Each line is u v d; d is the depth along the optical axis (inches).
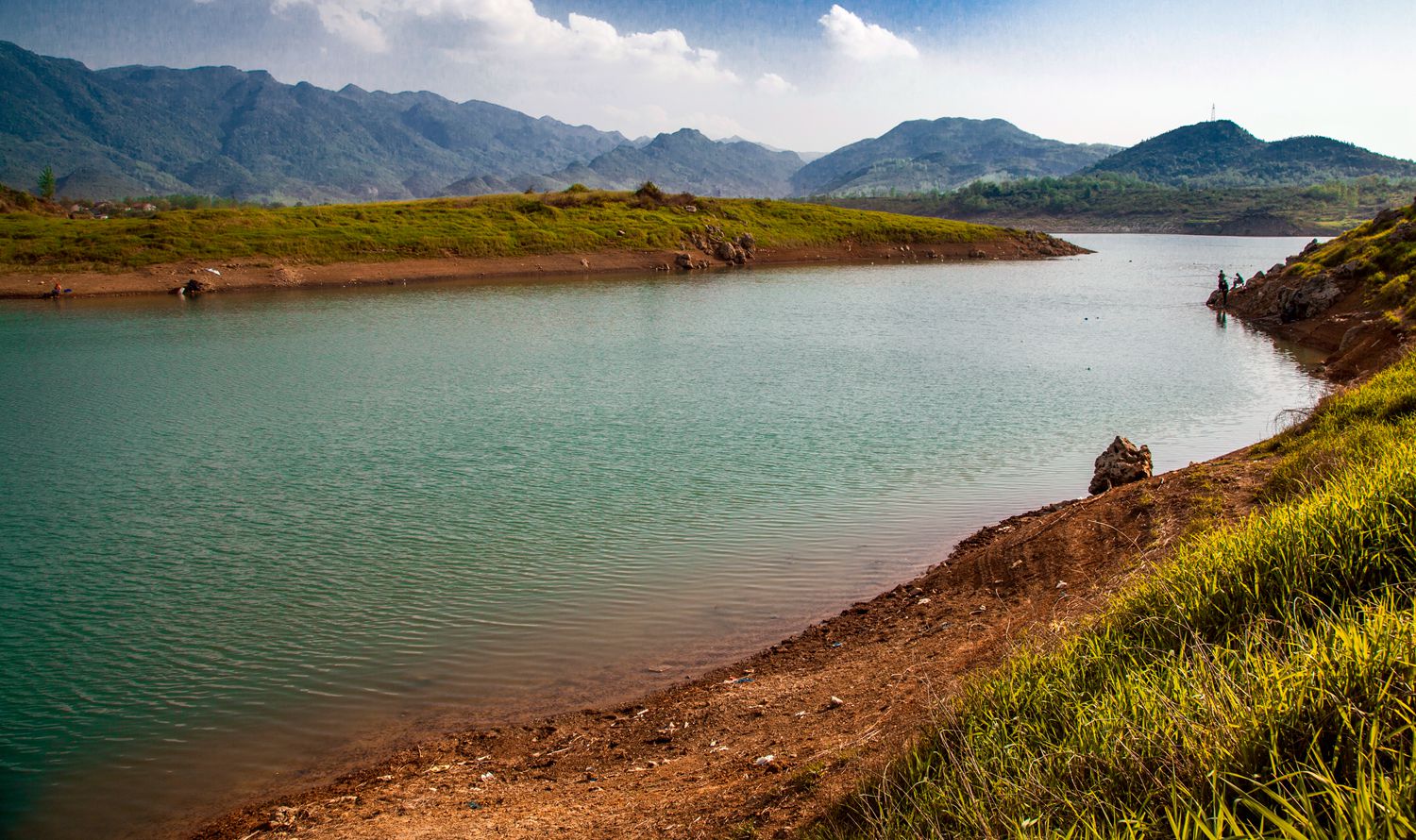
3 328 1984.5
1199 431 918.4
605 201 4781.0
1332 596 224.4
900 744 270.5
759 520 648.4
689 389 1189.7
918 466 787.4
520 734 384.2
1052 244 5442.9
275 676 440.8
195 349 1631.4
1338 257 1907.0
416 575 561.3
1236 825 133.6
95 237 3193.9
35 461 853.2
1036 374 1309.1
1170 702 184.2
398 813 320.8
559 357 1501.0
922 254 5022.1
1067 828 169.2
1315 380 1231.5
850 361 1438.2
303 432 957.2
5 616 512.1
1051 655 267.4
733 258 4372.5
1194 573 264.2
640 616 497.7
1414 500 249.6
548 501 700.0
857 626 471.2
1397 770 129.6
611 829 289.7
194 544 625.3
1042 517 599.8
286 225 3617.1
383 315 2234.3
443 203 4483.3
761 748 338.6
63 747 382.6
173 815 334.6
